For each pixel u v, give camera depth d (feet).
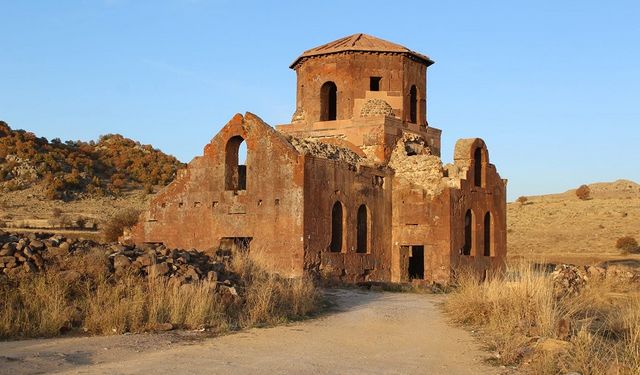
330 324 59.36
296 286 68.54
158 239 117.80
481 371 40.04
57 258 57.57
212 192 112.47
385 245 120.37
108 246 63.00
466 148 125.70
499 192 134.00
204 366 38.01
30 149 286.25
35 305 50.42
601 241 237.86
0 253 55.16
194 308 54.54
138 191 277.44
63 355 39.81
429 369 40.24
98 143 335.06
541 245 237.25
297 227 102.12
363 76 132.77
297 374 36.88
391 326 59.52
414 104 138.82
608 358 40.98
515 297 60.80
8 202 236.43
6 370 35.04
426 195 119.96
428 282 107.96
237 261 70.90
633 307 63.00
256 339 49.32
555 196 352.28
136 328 50.65
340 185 109.91
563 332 49.21
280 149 105.19
